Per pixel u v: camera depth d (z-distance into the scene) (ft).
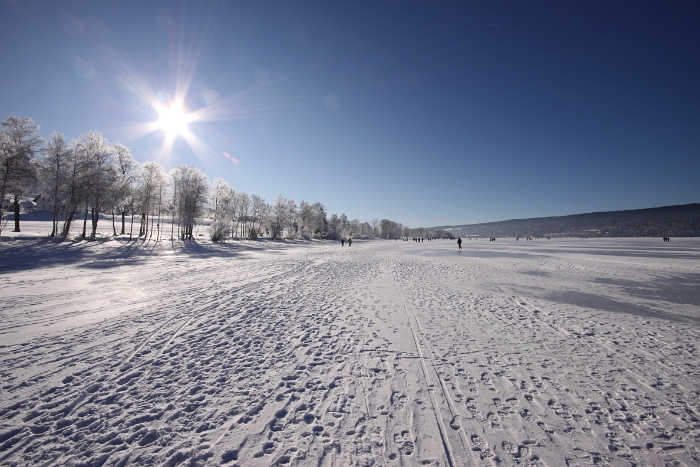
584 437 10.16
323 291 35.14
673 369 15.52
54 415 10.69
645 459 9.17
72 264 54.03
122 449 9.20
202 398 12.04
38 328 20.08
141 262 61.16
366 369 15.03
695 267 60.54
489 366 15.65
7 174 81.41
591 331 21.62
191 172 147.43
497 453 9.32
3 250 66.64
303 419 10.86
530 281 44.19
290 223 226.79
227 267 56.49
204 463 8.70
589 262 71.56
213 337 19.01
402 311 26.68
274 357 16.22
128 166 126.93
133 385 12.87
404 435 10.09
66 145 96.32
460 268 60.44
